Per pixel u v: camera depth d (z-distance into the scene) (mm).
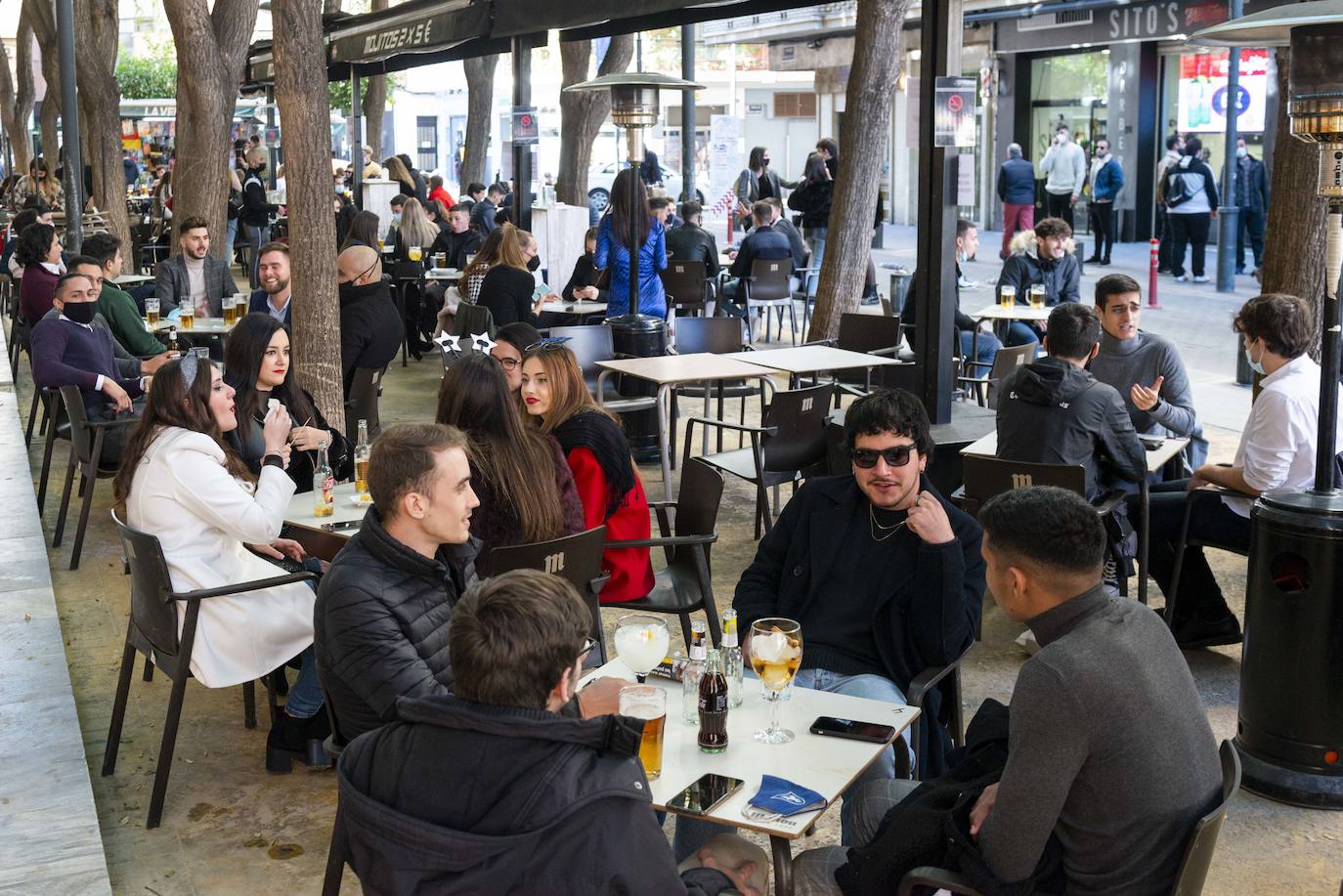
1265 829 4285
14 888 3660
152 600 4383
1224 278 17234
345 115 36125
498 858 2166
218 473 4461
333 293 7719
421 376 12773
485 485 4258
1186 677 2707
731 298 14133
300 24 7355
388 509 3410
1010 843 2613
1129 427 5504
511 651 2244
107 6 19562
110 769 4688
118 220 19391
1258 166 18734
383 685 3338
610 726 2273
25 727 4707
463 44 16750
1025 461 5473
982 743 2965
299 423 5879
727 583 6727
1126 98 23969
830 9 28531
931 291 7332
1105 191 21219
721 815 2787
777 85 37906
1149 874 2607
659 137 36844
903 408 3889
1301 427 5039
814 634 3992
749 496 8445
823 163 17359
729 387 9305
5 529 7227
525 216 13484
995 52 26062
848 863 2928
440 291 13188
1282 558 4391
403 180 19734
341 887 3951
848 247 11023
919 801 2898
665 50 37719
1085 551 2697
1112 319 6582
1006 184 21391
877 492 3918
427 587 3469
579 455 4848
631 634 3316
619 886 2205
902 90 30547
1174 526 5684
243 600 4484
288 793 4578
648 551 5027
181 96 14695
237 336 5629
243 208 20781
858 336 9547
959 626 3770
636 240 9289
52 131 27641
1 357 12703
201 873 4066
